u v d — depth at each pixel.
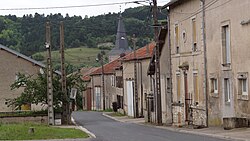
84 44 121.19
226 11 31.72
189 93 39.59
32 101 48.19
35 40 98.12
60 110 47.38
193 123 38.62
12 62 61.12
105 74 94.31
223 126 31.20
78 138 26.56
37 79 48.53
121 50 111.06
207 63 35.31
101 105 97.94
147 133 31.38
